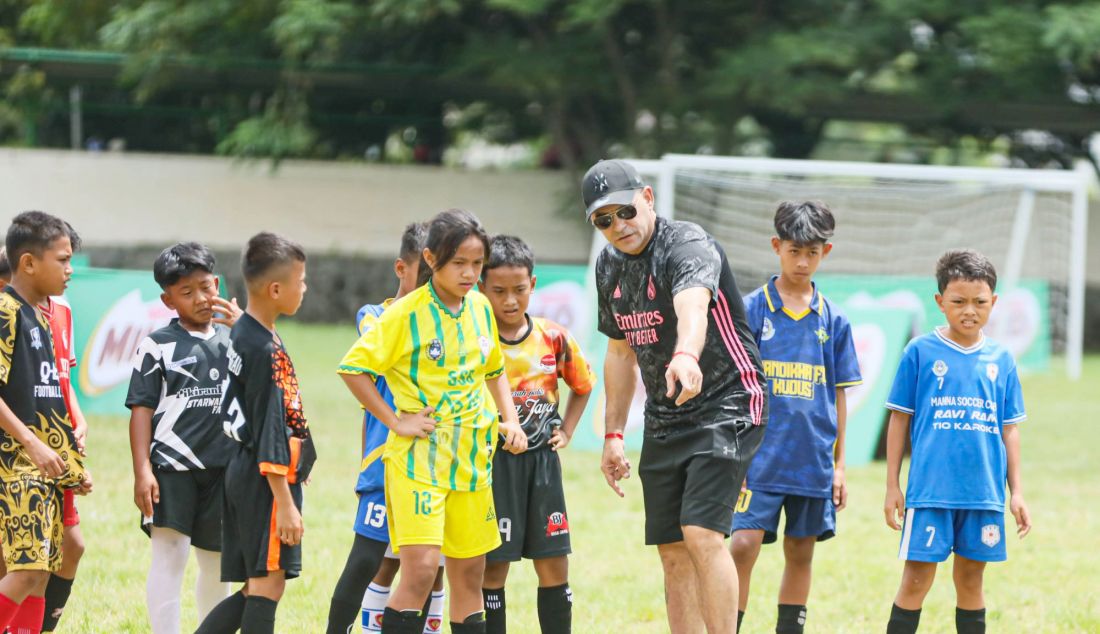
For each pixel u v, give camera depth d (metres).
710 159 30.81
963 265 12.31
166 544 11.93
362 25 50.91
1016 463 12.41
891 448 12.63
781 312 13.23
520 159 72.25
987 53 47.19
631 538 18.38
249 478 10.55
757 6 49.78
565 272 36.03
